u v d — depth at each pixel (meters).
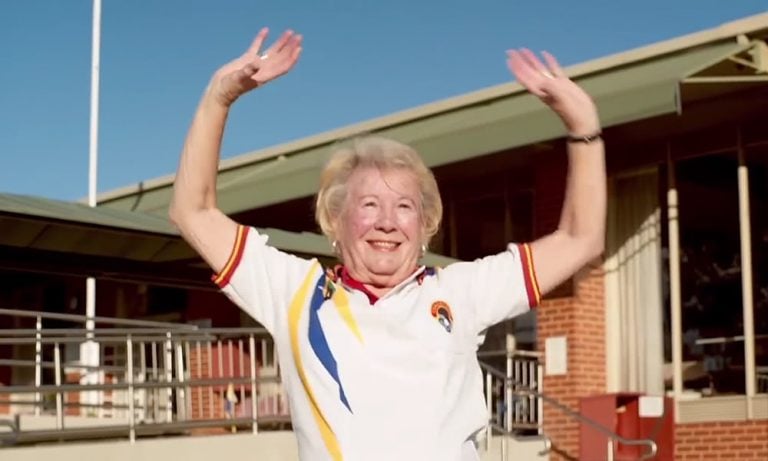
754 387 11.65
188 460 9.73
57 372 10.60
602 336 12.88
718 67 11.07
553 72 3.16
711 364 12.05
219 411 13.22
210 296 16.22
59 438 10.05
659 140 12.66
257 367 13.09
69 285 18.34
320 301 2.98
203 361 13.57
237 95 3.07
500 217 13.88
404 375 2.89
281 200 14.33
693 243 12.37
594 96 11.77
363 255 3.01
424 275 3.08
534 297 3.09
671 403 11.78
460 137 12.97
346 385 2.87
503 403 13.07
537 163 13.13
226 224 3.13
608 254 13.02
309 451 2.90
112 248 11.05
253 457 10.05
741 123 12.01
